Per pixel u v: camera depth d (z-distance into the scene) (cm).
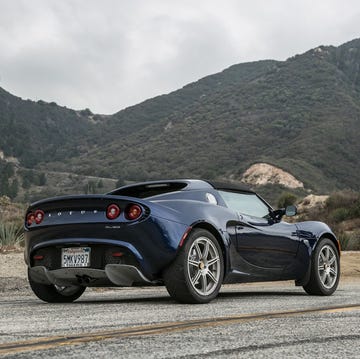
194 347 273
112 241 509
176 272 507
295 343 286
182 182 579
